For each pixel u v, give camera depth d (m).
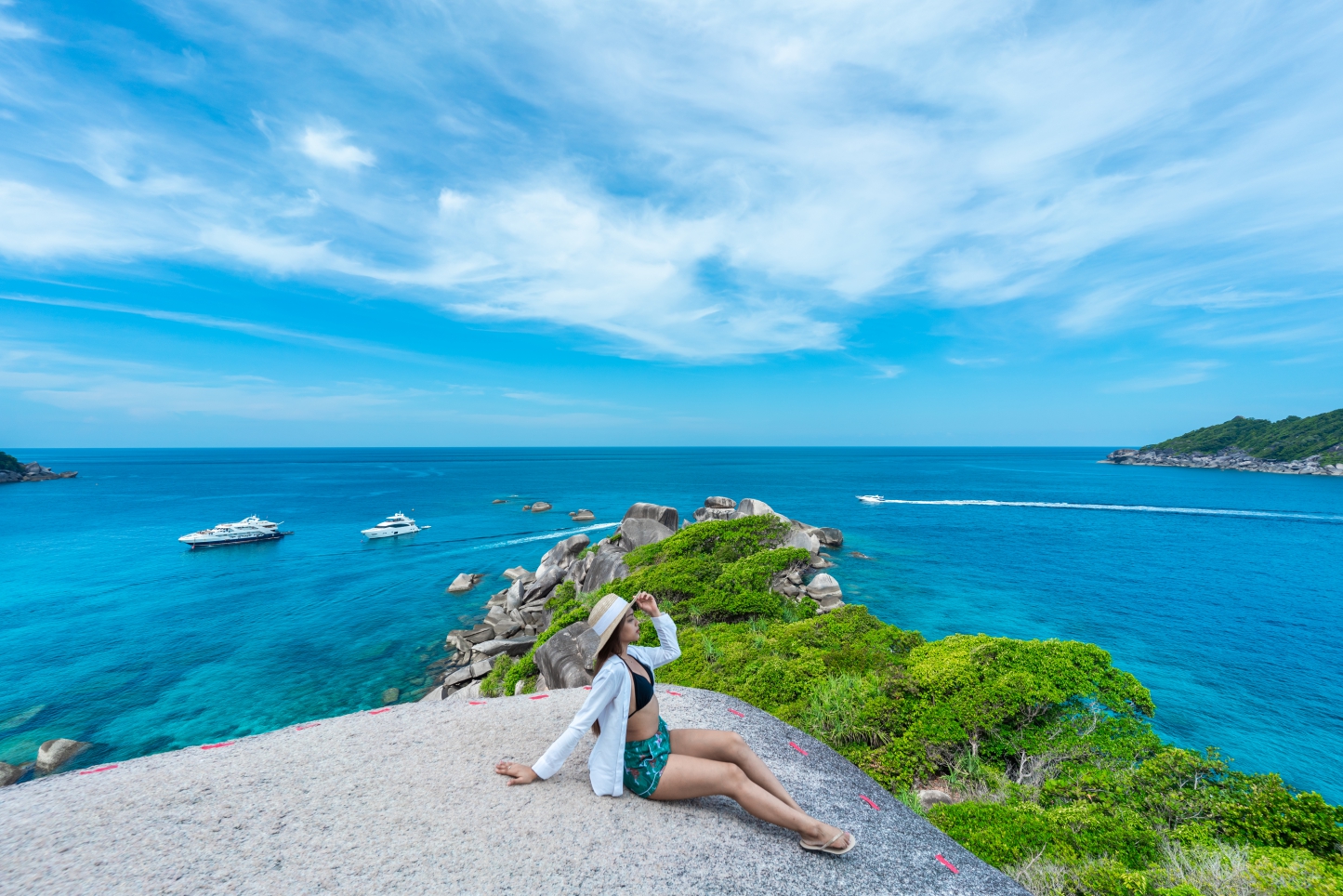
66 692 24.58
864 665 12.96
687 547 25.27
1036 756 10.09
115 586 41.53
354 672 26.77
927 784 9.80
